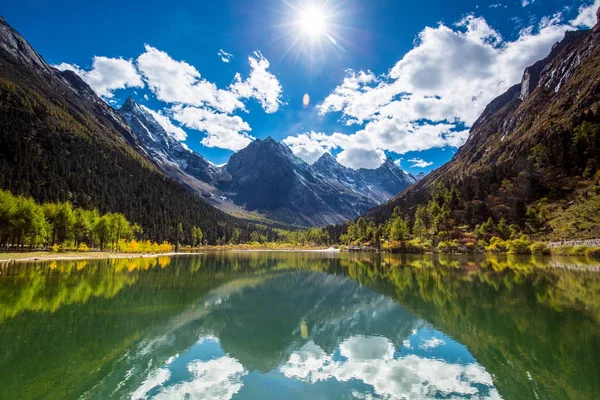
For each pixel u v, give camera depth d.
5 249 83.75
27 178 142.12
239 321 23.81
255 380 13.75
